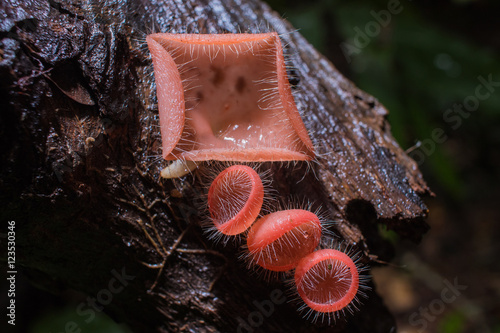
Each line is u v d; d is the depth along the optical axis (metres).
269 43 0.18
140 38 0.18
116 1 0.18
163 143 0.17
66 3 0.17
